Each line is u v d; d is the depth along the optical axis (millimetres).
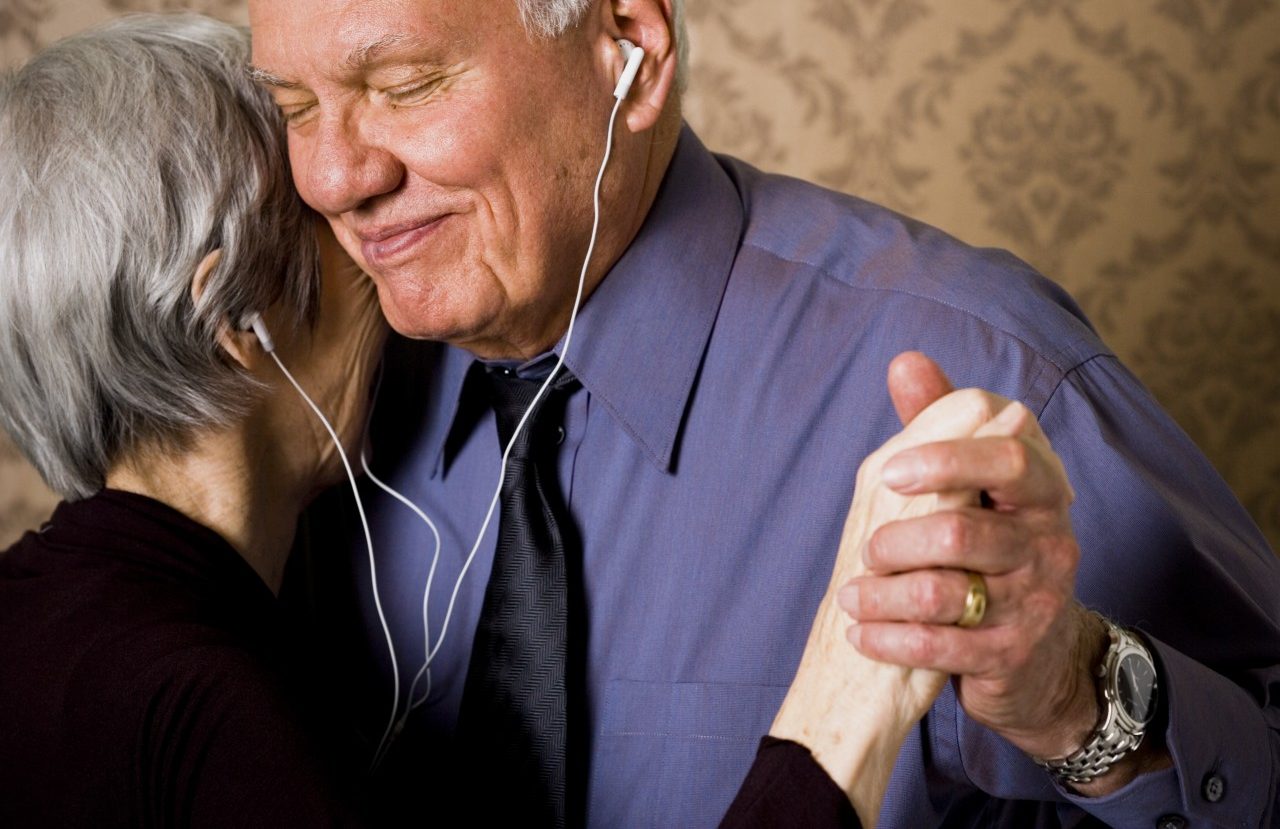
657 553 988
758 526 965
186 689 827
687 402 995
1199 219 2473
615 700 984
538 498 1011
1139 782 783
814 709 676
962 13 2383
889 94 2389
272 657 886
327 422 1042
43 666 873
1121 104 2430
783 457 964
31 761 866
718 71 2355
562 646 975
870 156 2400
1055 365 921
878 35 2373
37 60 965
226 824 803
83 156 912
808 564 949
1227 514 957
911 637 611
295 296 987
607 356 986
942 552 593
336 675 1171
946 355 935
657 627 979
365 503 1152
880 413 947
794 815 647
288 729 823
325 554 1180
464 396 1083
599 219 946
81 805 849
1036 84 2406
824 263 1019
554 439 1030
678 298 995
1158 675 781
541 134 889
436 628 1119
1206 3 2416
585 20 897
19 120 932
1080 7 2396
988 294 960
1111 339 2498
